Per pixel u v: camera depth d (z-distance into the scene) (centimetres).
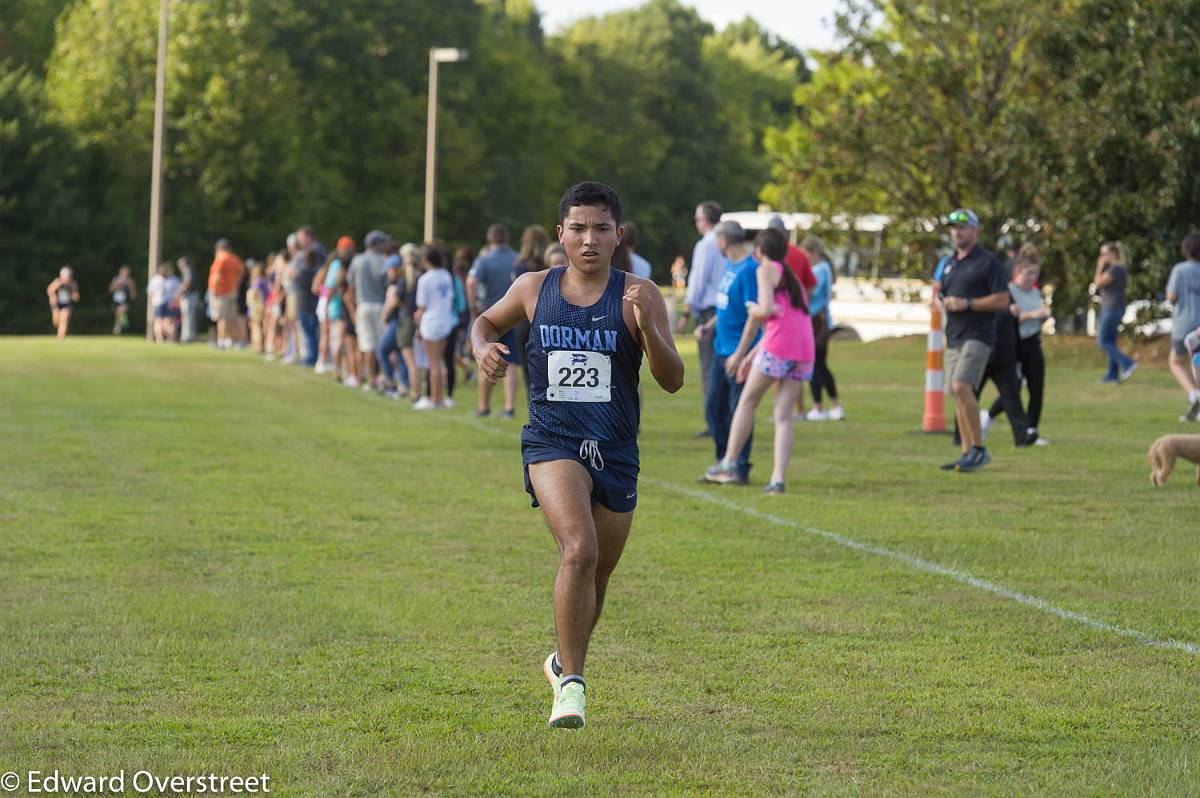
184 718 1313
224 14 14338
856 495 2739
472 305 4591
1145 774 1166
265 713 1333
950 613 1753
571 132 18725
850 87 8181
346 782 1145
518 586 1898
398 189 16762
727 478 2877
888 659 1539
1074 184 6581
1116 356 5528
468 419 4194
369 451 3397
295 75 15200
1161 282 6494
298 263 6334
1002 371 3531
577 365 1282
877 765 1195
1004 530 2345
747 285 2902
